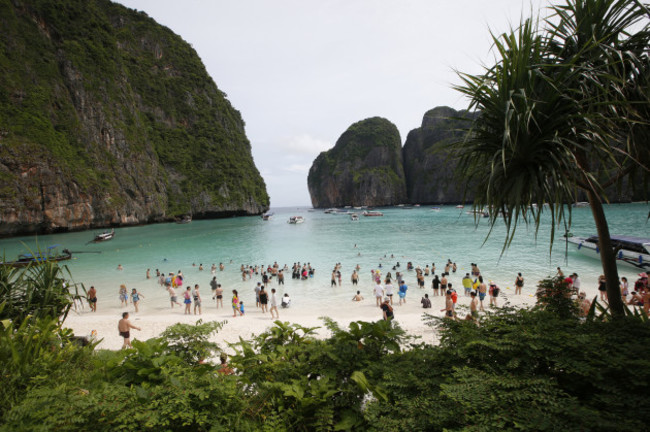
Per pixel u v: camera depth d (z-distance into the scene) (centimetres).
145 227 7869
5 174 5512
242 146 14338
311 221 9056
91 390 273
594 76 315
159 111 11206
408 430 212
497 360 261
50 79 7250
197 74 13238
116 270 2786
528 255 2809
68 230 6456
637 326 267
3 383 271
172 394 237
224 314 1600
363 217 9688
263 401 263
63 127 7081
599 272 2114
